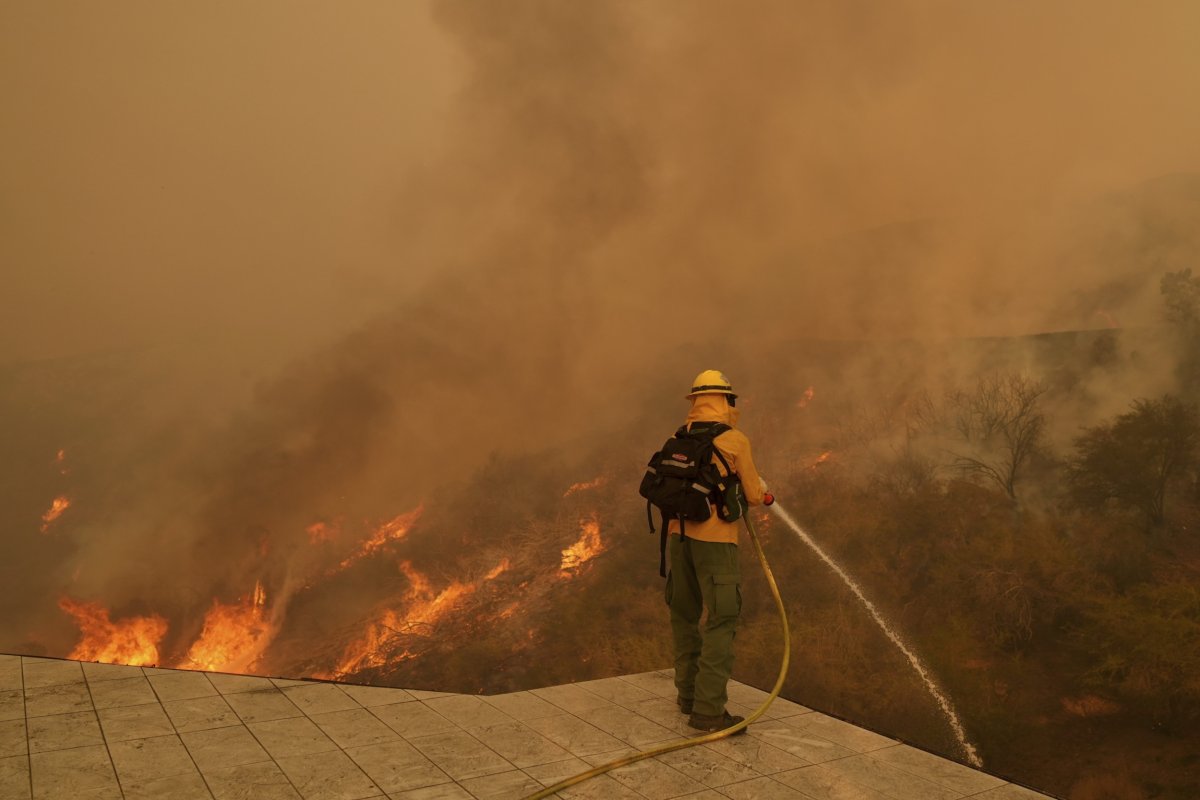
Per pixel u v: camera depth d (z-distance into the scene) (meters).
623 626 62.69
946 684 44.06
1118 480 58.44
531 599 78.94
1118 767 38.31
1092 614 44.69
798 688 45.44
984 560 51.62
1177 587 43.72
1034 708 43.09
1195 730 39.19
